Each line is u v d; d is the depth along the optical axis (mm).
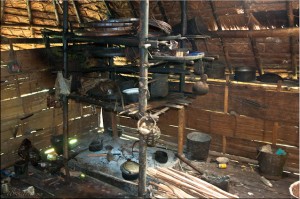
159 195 5352
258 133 6855
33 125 6477
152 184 5645
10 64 5738
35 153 6195
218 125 7270
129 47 5434
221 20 6379
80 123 7688
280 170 6273
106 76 7629
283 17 5680
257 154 6625
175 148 7559
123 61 8430
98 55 5730
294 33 5590
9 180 5641
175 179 5691
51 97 6164
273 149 6715
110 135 8086
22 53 5926
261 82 6648
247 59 6883
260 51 6508
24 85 6090
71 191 5508
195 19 6383
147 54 4652
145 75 4711
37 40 6219
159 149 7285
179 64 6285
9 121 5945
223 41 6684
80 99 5820
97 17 7895
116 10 7418
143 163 5102
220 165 6742
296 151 6488
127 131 8484
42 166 6258
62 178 5969
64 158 6234
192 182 5637
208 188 5516
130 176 5727
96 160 6641
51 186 5637
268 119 6641
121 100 5328
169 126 7887
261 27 6070
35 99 6379
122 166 5898
